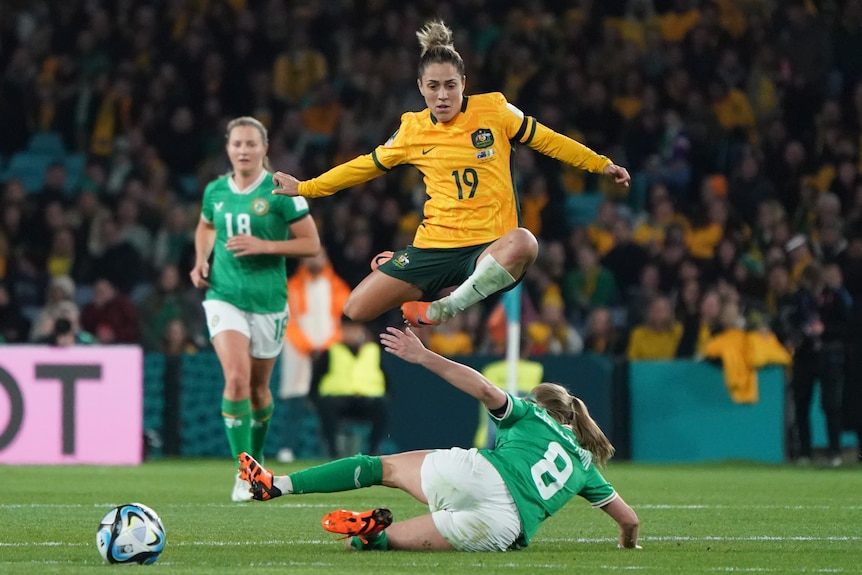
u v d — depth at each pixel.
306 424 54.97
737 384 55.16
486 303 61.12
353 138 70.00
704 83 73.69
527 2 78.44
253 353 34.00
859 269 54.91
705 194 66.69
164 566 20.52
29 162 75.06
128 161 71.50
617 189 70.62
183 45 74.75
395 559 21.38
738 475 47.00
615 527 27.91
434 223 26.22
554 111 71.50
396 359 55.78
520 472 22.41
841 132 69.94
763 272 59.31
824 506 33.69
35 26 79.75
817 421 56.03
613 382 56.00
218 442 55.34
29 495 35.34
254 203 33.44
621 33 77.38
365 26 78.81
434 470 22.45
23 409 49.16
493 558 21.52
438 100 25.52
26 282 63.84
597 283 62.19
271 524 27.81
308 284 54.56
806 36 74.31
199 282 34.53
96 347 49.84
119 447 49.75
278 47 76.69
